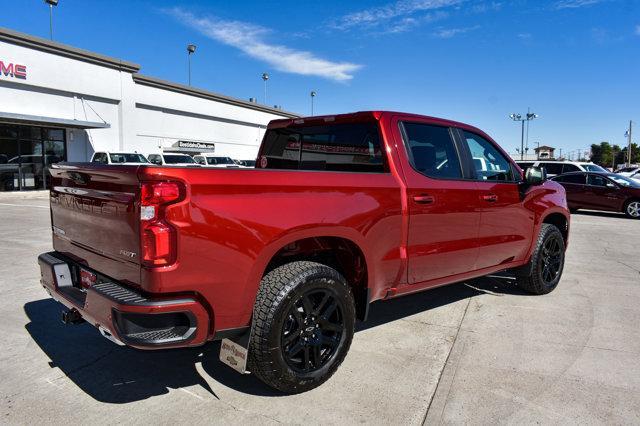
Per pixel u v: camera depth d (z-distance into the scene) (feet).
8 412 9.51
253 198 9.26
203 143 102.99
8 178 68.03
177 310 8.46
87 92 77.77
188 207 8.45
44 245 26.61
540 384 10.86
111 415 9.45
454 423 9.27
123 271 9.04
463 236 14.05
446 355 12.44
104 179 9.36
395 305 16.84
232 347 9.69
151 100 92.53
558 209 18.17
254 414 9.55
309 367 10.36
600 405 9.97
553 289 18.93
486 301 17.35
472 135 15.25
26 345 12.81
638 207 48.98
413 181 12.55
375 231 11.42
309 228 10.02
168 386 10.71
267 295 9.53
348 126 13.46
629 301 17.46
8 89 66.54
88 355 12.27
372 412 9.67
